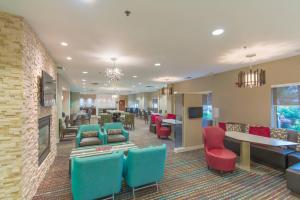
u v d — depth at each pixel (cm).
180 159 464
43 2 203
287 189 305
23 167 240
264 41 330
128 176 270
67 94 1091
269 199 274
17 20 237
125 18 241
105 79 859
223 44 348
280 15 232
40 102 327
